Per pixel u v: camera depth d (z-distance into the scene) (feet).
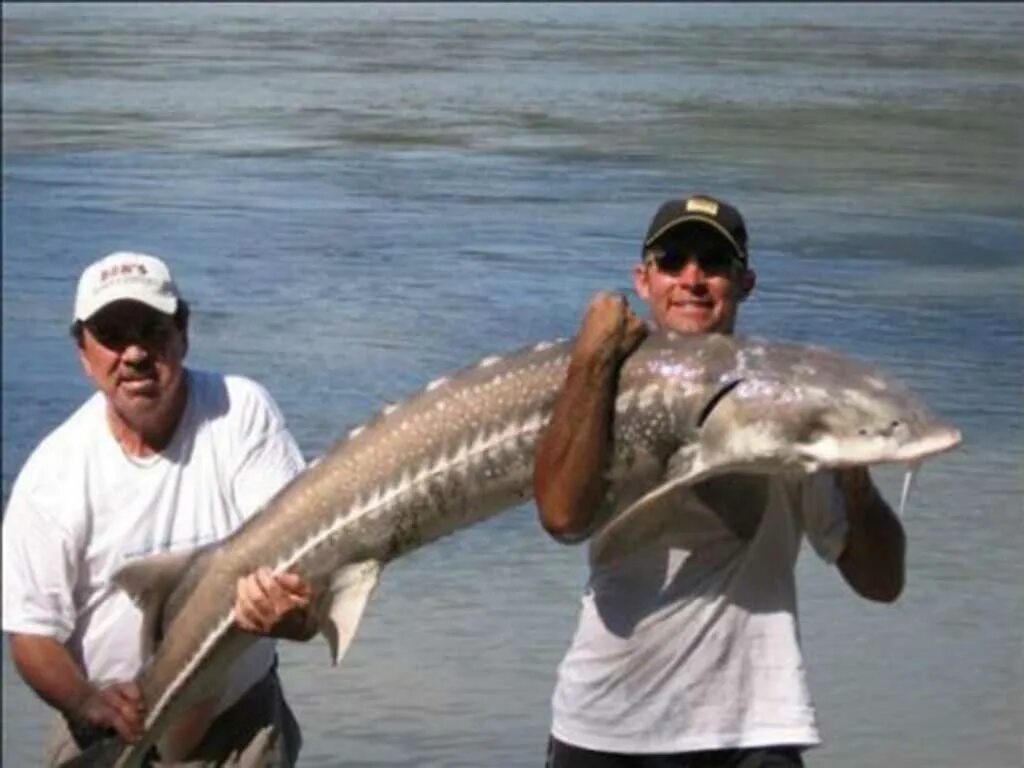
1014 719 30.91
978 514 37.37
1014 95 78.23
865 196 63.67
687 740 20.04
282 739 22.50
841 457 18.30
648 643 20.07
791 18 140.67
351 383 48.19
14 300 58.34
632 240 59.67
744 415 18.52
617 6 155.63
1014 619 34.04
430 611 35.81
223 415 21.70
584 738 20.40
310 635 20.66
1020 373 44.68
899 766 29.43
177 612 20.98
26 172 76.13
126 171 75.66
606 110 85.40
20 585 21.67
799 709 19.95
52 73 108.27
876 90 87.97
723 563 19.95
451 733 31.71
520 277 55.83
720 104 86.12
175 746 22.12
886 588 20.26
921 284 52.16
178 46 122.83
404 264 58.23
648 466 18.98
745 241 20.43
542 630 35.24
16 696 35.32
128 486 21.54
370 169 73.26
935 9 147.23
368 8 151.94
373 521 20.13
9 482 43.78
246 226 64.85
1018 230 57.93
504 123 82.64
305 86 98.37
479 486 19.84
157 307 21.06
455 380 20.01
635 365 18.90
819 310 50.60
